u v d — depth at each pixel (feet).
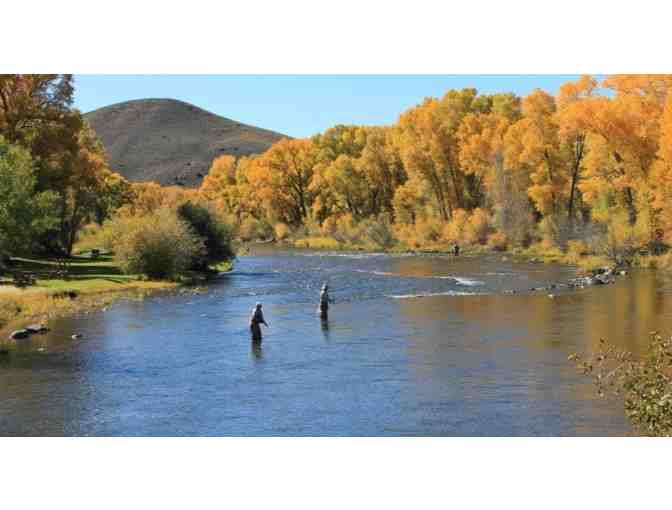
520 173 278.67
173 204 215.72
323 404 68.23
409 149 317.63
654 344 43.93
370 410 65.98
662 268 187.11
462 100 334.44
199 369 82.58
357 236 337.52
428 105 323.98
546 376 77.00
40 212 149.48
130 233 172.14
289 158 414.41
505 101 337.52
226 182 551.59
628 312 117.29
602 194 229.86
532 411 64.49
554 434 57.88
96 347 94.63
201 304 135.33
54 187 207.92
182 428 61.41
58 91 205.46
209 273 202.18
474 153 293.02
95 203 260.21
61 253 235.61
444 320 113.70
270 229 426.92
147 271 171.63
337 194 381.40
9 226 143.13
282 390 73.41
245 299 142.82
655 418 42.06
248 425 62.13
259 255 291.58
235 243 227.61
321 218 404.36
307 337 101.19
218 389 74.02
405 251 299.38
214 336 102.32
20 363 85.56
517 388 72.49
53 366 84.12
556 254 237.25
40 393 72.64
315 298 144.05
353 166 370.32
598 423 60.44
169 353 91.04
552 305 127.44
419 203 342.23
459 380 76.23
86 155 229.25
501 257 248.93
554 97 251.19
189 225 196.54
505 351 89.86
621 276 171.63
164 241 171.73
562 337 97.76
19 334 100.78
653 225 199.62
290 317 119.24
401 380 76.74
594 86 230.89
